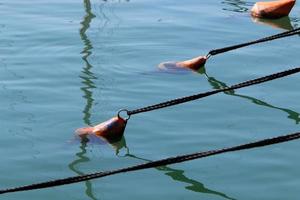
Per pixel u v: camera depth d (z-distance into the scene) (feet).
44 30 60.23
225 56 55.88
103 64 53.62
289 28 63.62
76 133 42.60
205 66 53.88
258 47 57.93
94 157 39.99
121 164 39.29
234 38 60.18
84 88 49.06
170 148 41.09
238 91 49.34
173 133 42.88
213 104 47.06
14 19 63.10
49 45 57.00
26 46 56.70
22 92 48.11
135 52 56.29
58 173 38.11
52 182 31.30
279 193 36.52
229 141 41.93
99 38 58.95
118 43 57.98
